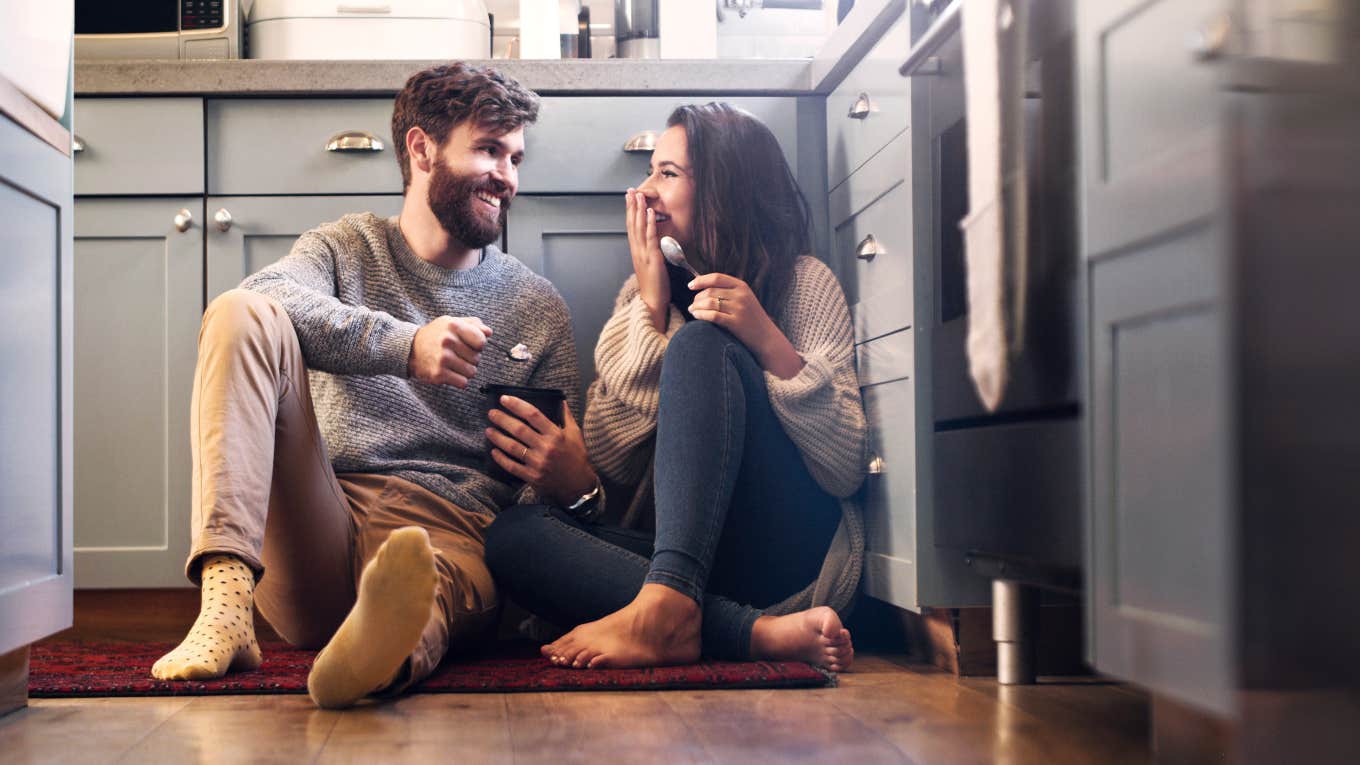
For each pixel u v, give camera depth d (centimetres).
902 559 172
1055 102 111
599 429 197
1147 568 86
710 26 261
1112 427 94
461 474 195
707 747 112
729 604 166
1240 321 71
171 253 225
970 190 142
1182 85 82
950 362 154
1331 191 62
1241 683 71
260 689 142
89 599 225
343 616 179
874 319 188
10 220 126
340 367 175
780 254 199
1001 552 133
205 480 149
